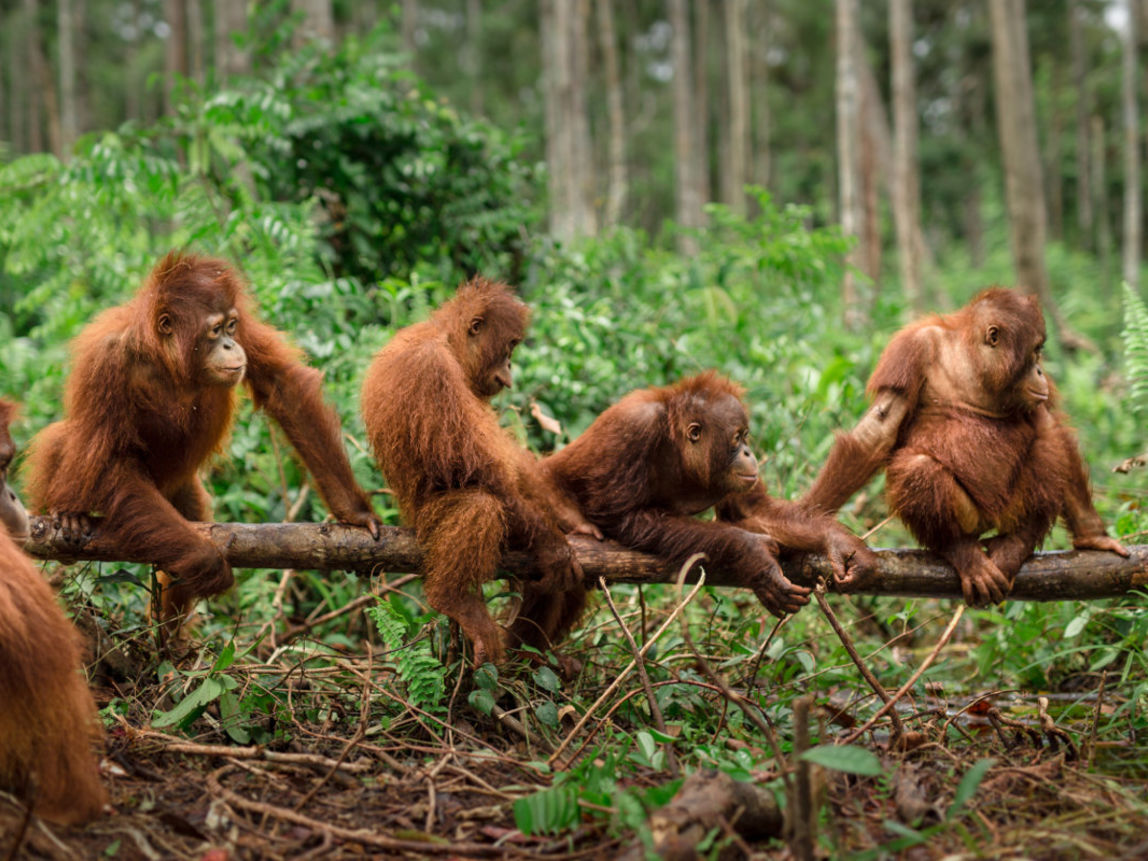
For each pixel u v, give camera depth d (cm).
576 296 757
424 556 420
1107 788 350
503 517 409
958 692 515
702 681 455
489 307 464
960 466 439
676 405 448
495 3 4397
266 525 426
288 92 776
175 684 421
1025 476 448
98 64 4006
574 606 481
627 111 4066
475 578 405
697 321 783
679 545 425
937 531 439
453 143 805
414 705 401
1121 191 3784
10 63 3488
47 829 301
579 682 439
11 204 777
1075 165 3806
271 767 364
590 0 3872
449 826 329
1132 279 2312
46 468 439
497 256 824
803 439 706
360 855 305
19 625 293
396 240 805
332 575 589
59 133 2700
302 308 648
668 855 277
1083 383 1021
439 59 4481
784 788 316
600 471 445
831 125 4081
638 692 417
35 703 296
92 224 732
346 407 605
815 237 820
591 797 320
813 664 466
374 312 718
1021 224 1387
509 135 849
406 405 419
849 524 666
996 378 444
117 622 470
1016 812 335
